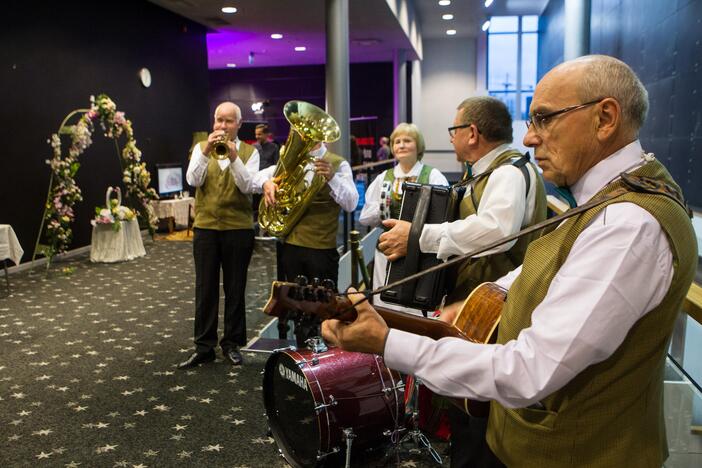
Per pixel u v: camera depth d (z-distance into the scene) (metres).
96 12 7.91
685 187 5.96
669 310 0.97
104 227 6.73
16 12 6.57
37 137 6.91
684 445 1.61
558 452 1.06
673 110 6.29
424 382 1.05
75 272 6.25
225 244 3.47
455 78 18.38
